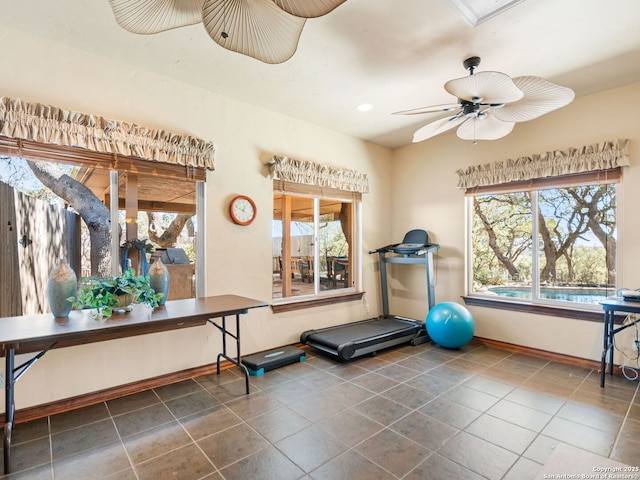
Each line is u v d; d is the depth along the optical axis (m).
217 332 3.39
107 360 2.76
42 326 2.09
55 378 2.54
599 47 2.57
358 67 2.89
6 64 2.38
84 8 2.16
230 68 2.93
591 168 3.31
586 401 2.65
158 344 3.02
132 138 2.81
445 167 4.60
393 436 2.19
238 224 3.55
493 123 2.89
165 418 2.43
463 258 4.40
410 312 5.01
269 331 3.82
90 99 2.70
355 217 4.87
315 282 4.45
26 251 2.56
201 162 3.21
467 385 2.97
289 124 4.01
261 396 2.78
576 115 3.47
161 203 3.14
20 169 2.53
